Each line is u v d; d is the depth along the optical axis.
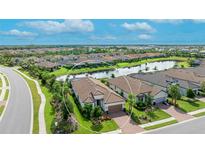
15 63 104.56
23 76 70.44
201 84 45.91
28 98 42.97
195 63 92.56
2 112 34.88
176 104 37.84
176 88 38.03
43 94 45.88
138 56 120.94
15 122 30.28
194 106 38.00
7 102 40.47
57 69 84.31
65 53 153.75
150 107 36.22
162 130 28.12
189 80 50.84
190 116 33.41
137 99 38.66
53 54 149.25
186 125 29.86
